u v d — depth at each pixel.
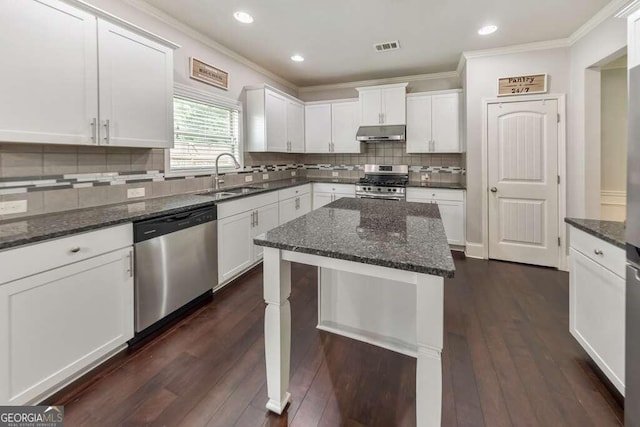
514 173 3.54
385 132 4.37
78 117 1.86
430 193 4.10
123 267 1.87
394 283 1.97
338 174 5.29
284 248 1.33
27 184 1.91
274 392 1.46
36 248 1.43
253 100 3.94
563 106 3.27
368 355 1.92
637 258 1.22
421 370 1.12
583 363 1.80
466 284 2.99
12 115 1.57
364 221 1.79
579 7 2.62
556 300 2.63
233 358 1.88
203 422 1.42
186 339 2.08
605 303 1.55
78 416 1.44
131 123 2.17
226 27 3.01
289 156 5.22
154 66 2.34
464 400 1.54
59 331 1.54
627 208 1.26
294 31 3.08
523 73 3.40
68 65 1.80
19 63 1.59
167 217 2.16
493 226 3.69
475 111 3.64
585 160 3.13
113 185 2.41
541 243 3.48
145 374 1.73
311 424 1.41
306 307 2.55
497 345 1.99
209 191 3.30
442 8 2.64
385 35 3.18
